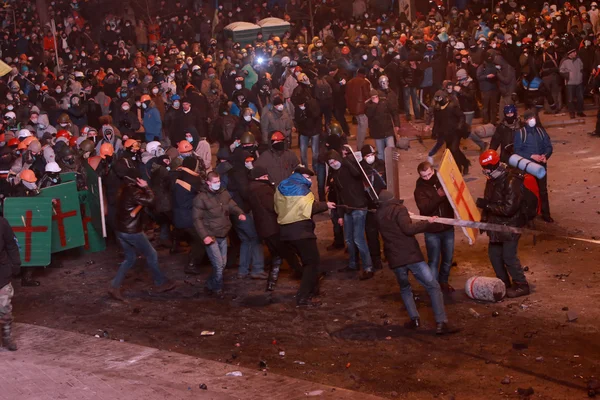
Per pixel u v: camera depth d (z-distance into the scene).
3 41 36.44
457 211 10.02
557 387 7.75
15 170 14.24
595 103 23.16
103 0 43.03
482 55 23.69
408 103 23.19
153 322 10.44
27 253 12.16
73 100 22.34
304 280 10.58
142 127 22.23
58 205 12.97
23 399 7.48
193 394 7.57
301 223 10.52
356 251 11.84
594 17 30.19
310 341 9.45
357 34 31.73
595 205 14.13
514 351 8.66
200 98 21.78
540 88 22.11
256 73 26.16
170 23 37.72
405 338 9.30
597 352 8.52
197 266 12.39
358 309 10.39
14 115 20.05
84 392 7.64
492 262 10.43
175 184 12.12
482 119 22.12
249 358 9.02
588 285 10.51
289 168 12.45
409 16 33.53
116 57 30.69
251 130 15.64
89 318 10.73
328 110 20.72
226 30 34.75
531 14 31.67
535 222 13.31
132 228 11.19
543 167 12.74
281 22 34.88
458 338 9.16
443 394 7.79
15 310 11.25
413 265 9.25
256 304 10.88
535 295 10.30
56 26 37.53
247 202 12.05
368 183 10.88
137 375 8.21
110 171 13.41
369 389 8.01
